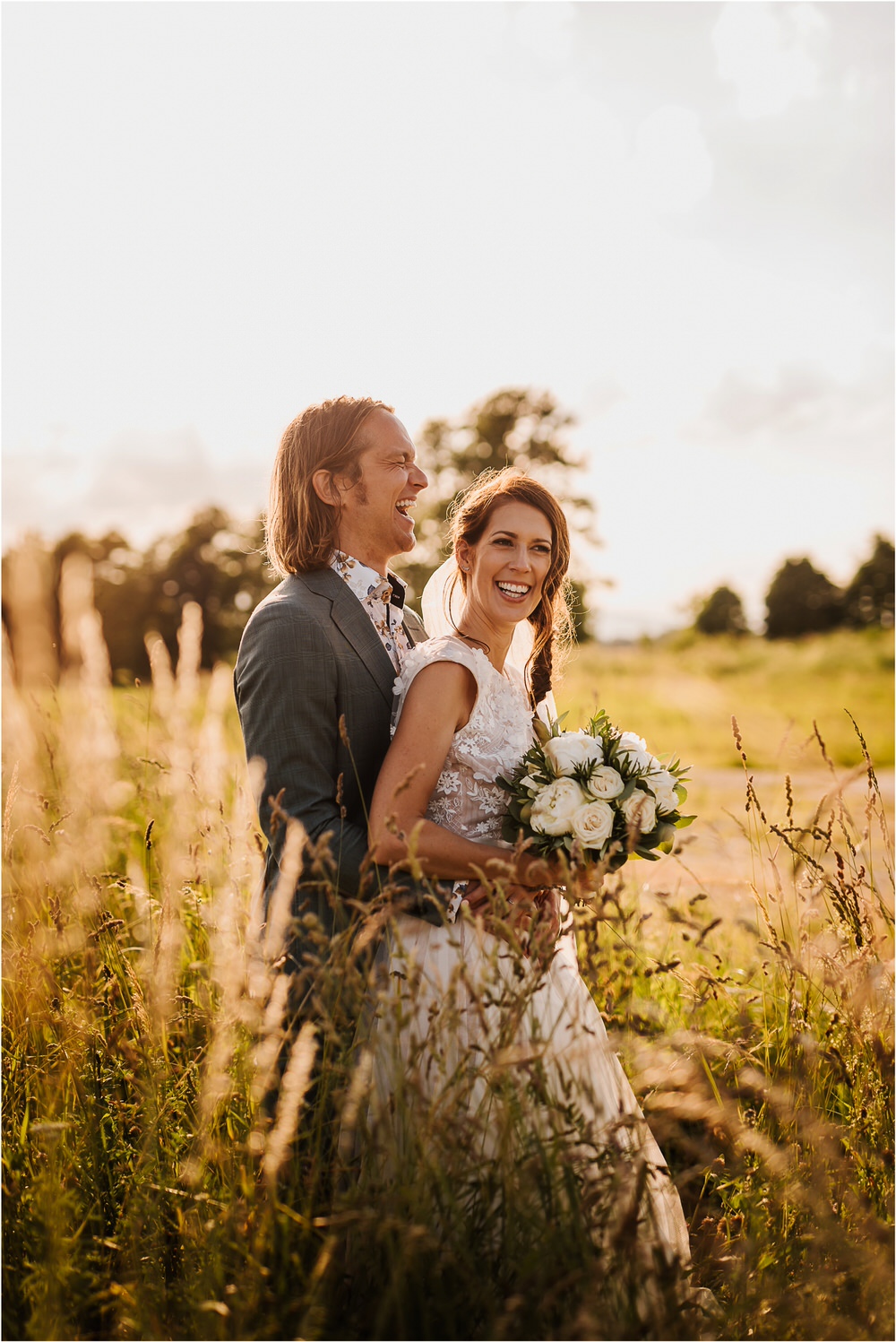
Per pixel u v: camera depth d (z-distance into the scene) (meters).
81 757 2.17
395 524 2.61
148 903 2.31
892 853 2.41
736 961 3.04
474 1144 1.79
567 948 2.43
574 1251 1.61
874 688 17.16
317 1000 1.76
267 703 2.23
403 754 2.19
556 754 2.25
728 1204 2.18
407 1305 1.61
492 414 40.25
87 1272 1.76
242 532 41.59
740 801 6.13
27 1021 2.26
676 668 21.31
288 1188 1.80
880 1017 2.15
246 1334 1.57
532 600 2.49
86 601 1.94
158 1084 1.94
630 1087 2.16
